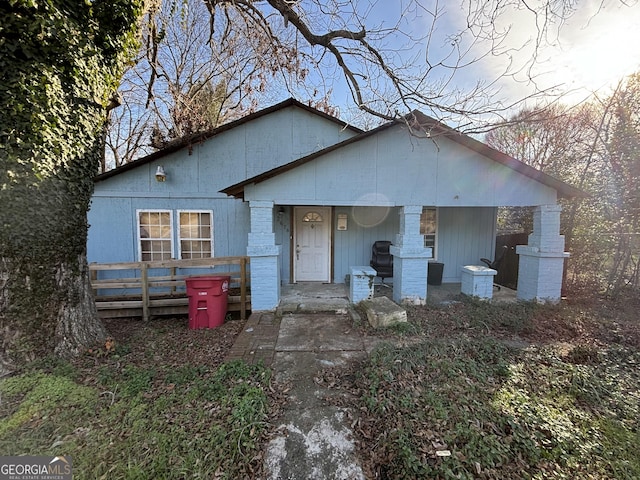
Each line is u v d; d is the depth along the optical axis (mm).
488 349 3664
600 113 7898
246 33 5566
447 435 2164
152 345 4078
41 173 2984
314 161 5430
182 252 7348
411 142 5488
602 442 2195
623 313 5504
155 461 1937
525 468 1955
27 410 2365
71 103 3125
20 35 2641
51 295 3260
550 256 5809
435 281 7586
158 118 9789
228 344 4227
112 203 7047
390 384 2846
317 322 4938
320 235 7711
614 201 7070
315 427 2389
